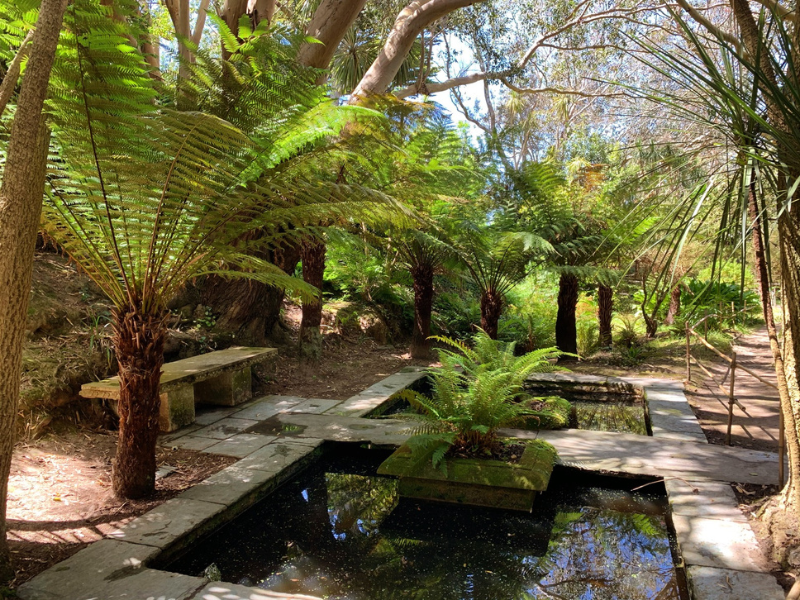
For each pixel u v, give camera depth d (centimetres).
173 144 271
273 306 700
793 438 241
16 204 219
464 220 694
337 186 325
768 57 203
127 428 325
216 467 383
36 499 318
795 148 178
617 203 660
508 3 1108
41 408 407
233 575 271
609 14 1016
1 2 240
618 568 279
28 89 218
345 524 328
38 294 501
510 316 1063
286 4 976
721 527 289
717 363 789
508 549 298
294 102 323
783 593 229
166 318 337
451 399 391
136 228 298
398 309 962
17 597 229
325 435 453
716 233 199
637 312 1062
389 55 702
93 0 237
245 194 308
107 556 263
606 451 416
